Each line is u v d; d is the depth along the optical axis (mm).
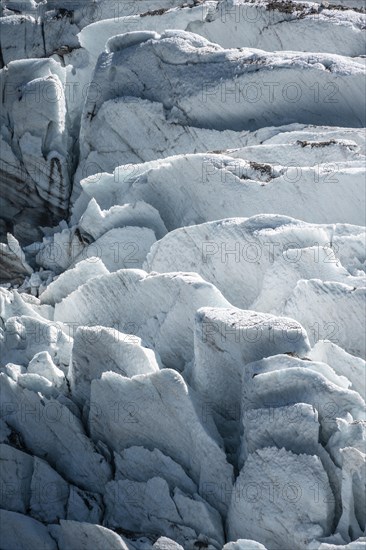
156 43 24344
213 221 18906
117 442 16000
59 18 32125
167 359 17734
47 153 24719
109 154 24391
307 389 14523
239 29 26062
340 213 19656
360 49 24828
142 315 18266
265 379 14680
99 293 18703
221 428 15844
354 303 16484
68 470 16156
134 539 14398
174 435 15383
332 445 14117
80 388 16969
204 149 23125
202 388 16078
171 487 15070
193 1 30594
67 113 26047
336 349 15648
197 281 17312
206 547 14133
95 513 15172
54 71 26219
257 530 14055
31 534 14664
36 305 20031
